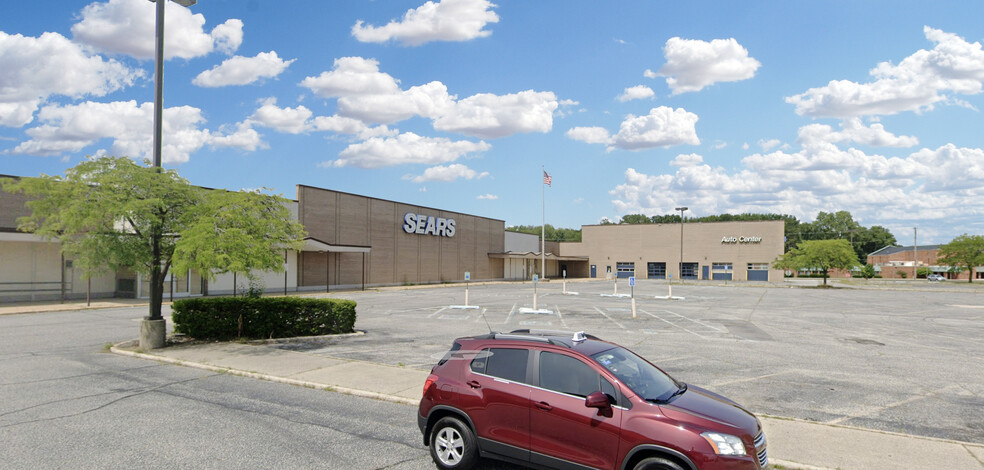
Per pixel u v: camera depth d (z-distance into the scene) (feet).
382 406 31.37
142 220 48.47
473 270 212.64
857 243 490.90
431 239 186.50
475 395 21.12
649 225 278.05
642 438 17.72
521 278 253.03
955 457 23.75
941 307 104.88
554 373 20.27
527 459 19.83
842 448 24.73
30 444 23.79
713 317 81.41
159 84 51.72
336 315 57.36
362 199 152.87
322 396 33.50
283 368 40.60
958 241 242.78
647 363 22.39
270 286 122.72
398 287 160.76
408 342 53.72
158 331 48.78
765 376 40.09
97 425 26.73
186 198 51.96
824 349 52.37
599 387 19.29
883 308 101.71
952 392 35.91
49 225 47.98
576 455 18.86
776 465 22.89
